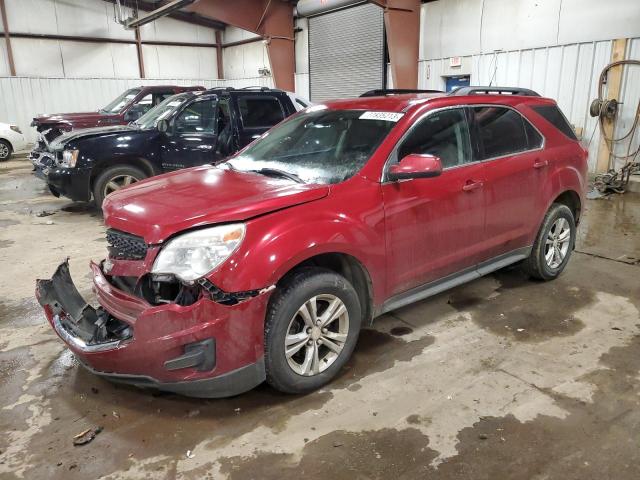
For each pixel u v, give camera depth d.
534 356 3.32
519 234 4.11
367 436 2.60
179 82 19.58
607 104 8.77
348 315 3.04
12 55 16.30
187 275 2.53
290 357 2.84
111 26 17.95
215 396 2.71
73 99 17.16
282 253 2.65
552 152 4.27
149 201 2.96
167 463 2.44
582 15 9.12
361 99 3.96
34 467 2.43
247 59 19.44
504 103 4.04
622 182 8.38
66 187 6.82
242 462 2.44
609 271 4.84
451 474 2.34
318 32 14.78
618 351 3.37
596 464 2.38
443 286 3.67
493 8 10.44
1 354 3.48
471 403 2.85
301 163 3.52
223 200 2.84
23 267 5.18
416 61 11.51
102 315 3.02
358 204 3.01
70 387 3.09
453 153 3.59
